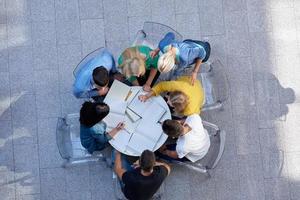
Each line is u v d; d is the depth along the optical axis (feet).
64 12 20.01
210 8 20.11
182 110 16.65
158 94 17.25
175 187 19.16
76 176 19.17
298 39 19.98
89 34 19.97
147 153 15.30
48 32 19.94
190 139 16.61
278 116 19.72
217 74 18.34
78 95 17.33
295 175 19.40
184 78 17.39
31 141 19.35
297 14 20.08
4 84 19.63
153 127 17.01
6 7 19.98
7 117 19.45
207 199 19.16
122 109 17.04
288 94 19.83
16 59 19.76
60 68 19.79
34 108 19.53
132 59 16.20
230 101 19.75
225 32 20.10
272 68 19.95
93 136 16.67
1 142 19.33
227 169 19.36
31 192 19.12
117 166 17.12
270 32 20.10
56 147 19.35
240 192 19.24
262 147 19.53
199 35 20.07
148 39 18.81
